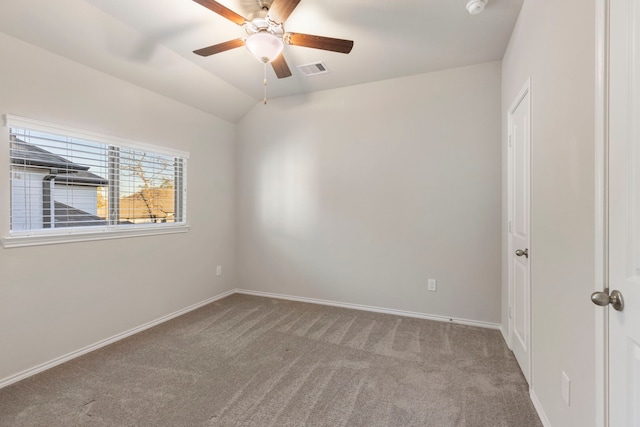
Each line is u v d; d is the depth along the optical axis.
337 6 2.05
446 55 2.71
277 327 2.89
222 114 3.74
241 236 4.03
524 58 1.99
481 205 2.88
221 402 1.78
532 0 1.81
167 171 3.18
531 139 1.82
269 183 3.84
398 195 3.20
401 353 2.36
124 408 1.72
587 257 1.13
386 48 2.60
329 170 3.51
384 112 3.24
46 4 1.92
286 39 2.05
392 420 1.63
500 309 2.83
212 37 2.44
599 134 1.03
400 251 3.20
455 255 2.98
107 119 2.54
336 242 3.49
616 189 0.94
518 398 1.80
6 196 1.97
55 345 2.20
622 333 0.91
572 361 1.26
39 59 2.10
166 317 3.09
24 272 2.05
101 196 2.57
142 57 2.58
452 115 2.97
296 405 1.75
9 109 1.96
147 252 2.91
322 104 3.52
